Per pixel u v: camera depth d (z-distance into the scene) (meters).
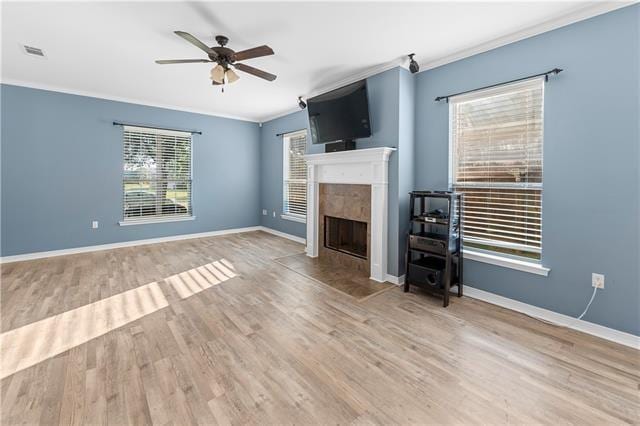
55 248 4.66
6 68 3.71
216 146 6.23
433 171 3.42
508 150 2.87
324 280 3.63
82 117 4.77
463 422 1.53
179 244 5.55
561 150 2.50
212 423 1.51
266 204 6.80
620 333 2.26
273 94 4.70
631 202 2.20
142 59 3.38
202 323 2.56
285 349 2.18
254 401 1.67
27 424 1.49
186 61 2.73
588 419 1.55
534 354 2.12
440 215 3.03
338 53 3.15
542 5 2.27
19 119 4.31
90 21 2.56
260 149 6.93
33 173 4.45
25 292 3.20
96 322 2.56
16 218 4.36
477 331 2.44
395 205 3.47
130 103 5.16
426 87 3.45
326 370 1.94
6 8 2.36
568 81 2.44
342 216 4.17
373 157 3.52
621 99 2.21
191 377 1.86
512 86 2.77
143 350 2.15
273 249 5.20
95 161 4.93
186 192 5.95
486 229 3.07
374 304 2.96
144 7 2.35
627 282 2.23
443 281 2.97
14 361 2.00
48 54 3.26
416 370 1.94
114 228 5.17
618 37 2.20
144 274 3.83
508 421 1.54
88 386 1.77
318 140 4.24
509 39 2.74
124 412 1.58
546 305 2.62
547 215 2.60
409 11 2.37
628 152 2.20
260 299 3.07
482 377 1.87
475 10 2.35
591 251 2.38
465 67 3.09
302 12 2.40
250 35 2.78
